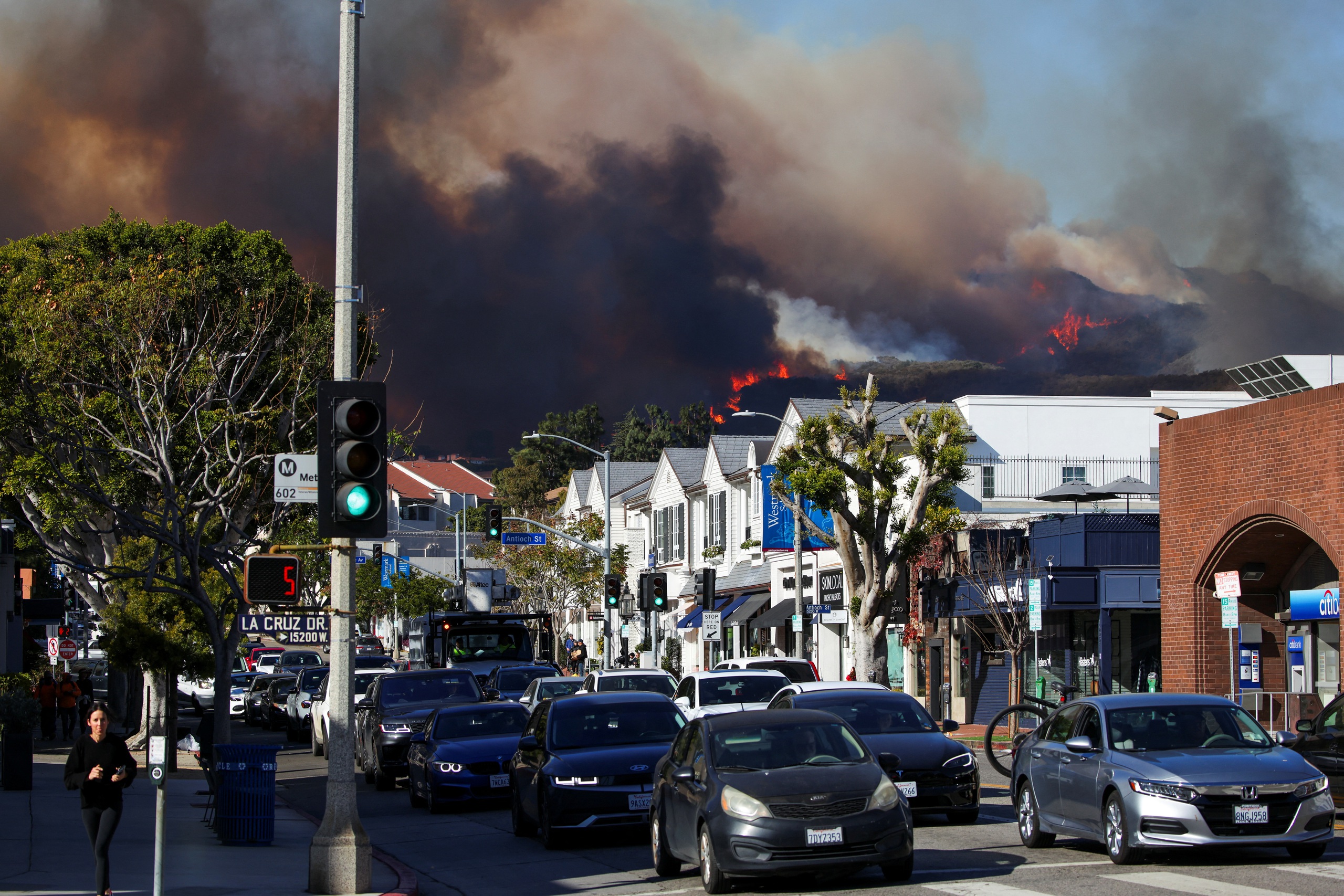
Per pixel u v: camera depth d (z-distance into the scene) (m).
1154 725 16.30
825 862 14.00
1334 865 14.88
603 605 76.62
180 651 33.22
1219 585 27.81
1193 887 13.55
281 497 20.30
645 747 20.11
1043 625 42.75
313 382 38.50
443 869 18.25
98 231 41.31
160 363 35.72
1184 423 33.34
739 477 62.41
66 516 35.81
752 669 31.47
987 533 42.22
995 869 15.43
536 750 20.59
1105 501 50.97
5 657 55.47
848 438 39.34
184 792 28.14
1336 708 19.36
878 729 20.44
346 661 15.41
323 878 14.95
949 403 53.41
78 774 14.31
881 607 38.69
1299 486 29.30
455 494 139.25
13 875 15.86
